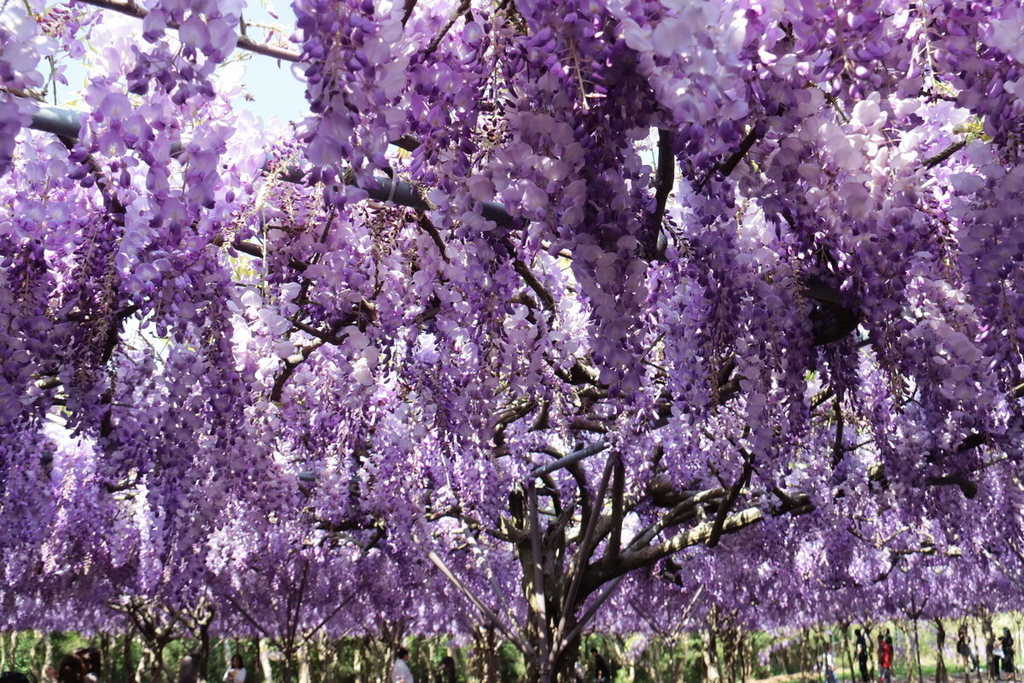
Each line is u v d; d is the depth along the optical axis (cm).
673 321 387
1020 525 749
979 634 3759
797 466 755
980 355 313
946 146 285
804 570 1337
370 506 717
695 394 381
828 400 646
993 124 228
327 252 381
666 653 3062
